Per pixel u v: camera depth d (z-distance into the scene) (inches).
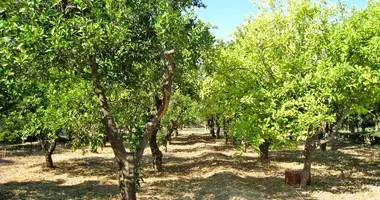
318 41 498.9
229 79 552.7
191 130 2476.6
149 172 690.8
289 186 539.8
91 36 281.7
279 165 745.0
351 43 447.8
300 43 530.3
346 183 557.6
